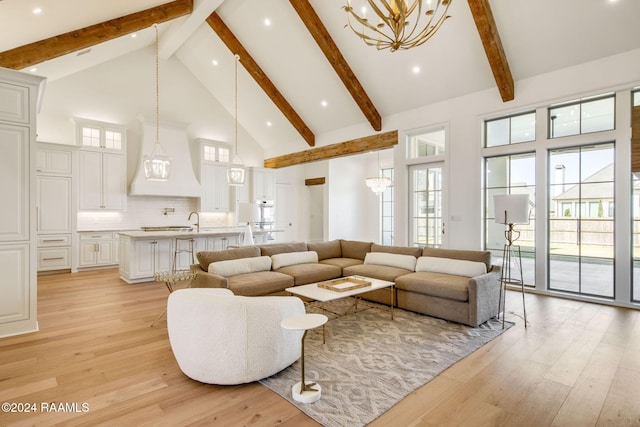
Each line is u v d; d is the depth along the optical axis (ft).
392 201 33.27
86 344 9.84
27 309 10.80
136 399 6.99
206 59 25.64
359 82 20.83
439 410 6.62
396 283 13.24
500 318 12.21
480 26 14.25
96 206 22.15
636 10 12.42
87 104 22.85
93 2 13.42
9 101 10.43
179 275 12.01
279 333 7.87
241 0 19.63
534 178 16.53
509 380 7.78
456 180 18.71
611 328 11.17
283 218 33.58
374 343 9.91
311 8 17.75
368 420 6.28
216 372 7.36
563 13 13.48
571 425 6.16
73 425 6.12
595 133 14.38
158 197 25.96
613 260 14.14
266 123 29.25
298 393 6.99
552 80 15.37
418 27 16.30
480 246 17.85
